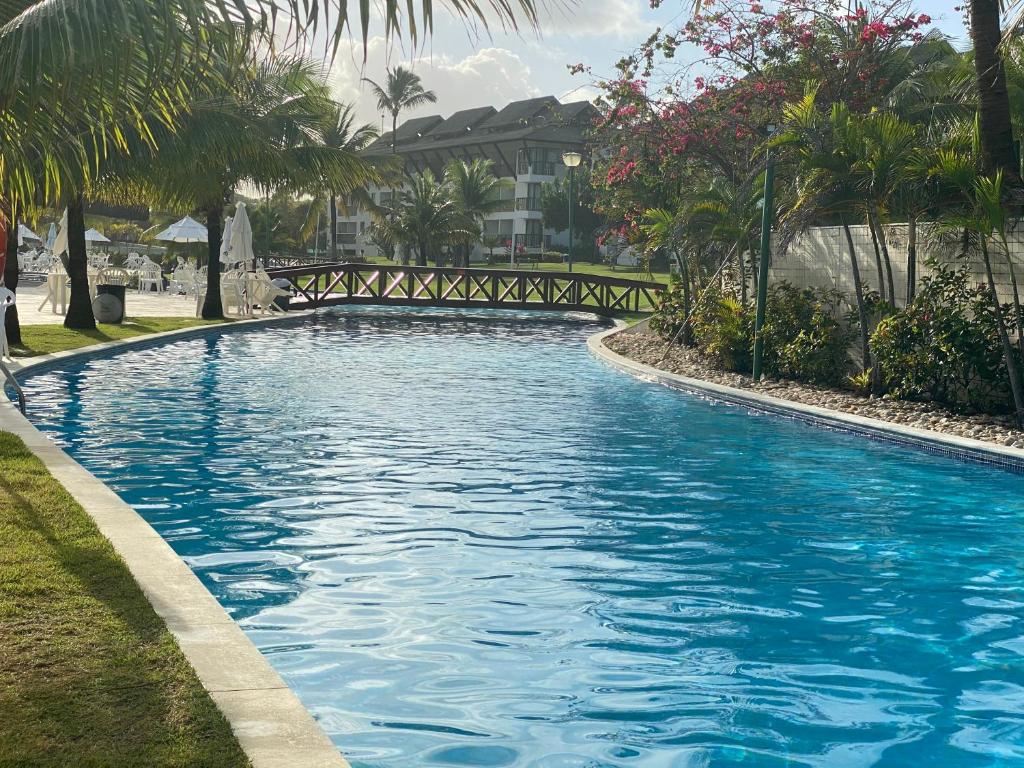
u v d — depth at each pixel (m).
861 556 6.98
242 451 10.11
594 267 69.50
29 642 4.25
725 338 17.25
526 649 5.14
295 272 34.28
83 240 21.36
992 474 9.72
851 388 14.85
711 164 23.97
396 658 4.96
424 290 38.22
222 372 16.48
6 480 7.32
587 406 13.84
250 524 7.41
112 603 4.76
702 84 23.25
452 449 10.53
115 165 17.48
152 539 5.89
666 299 23.41
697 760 4.00
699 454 10.54
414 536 7.21
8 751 3.27
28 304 28.70
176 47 5.35
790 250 17.73
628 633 5.42
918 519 8.01
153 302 32.59
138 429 11.16
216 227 26.73
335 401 13.77
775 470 9.80
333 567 6.42
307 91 25.09
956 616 5.81
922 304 12.99
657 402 14.30
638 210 24.73
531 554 6.86
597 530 7.52
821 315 15.59
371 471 9.36
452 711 4.38
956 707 4.57
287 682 4.64
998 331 12.23
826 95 21.67
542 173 83.88
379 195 93.69
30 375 14.98
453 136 94.88
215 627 4.49
